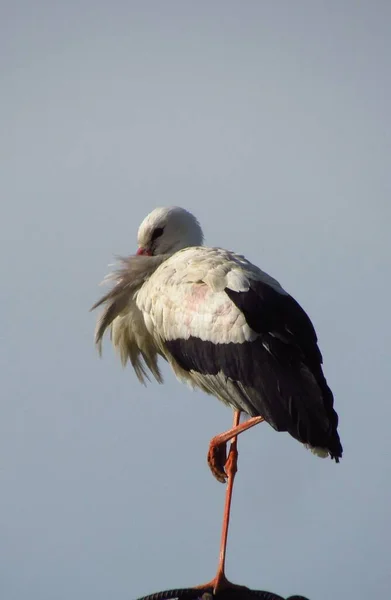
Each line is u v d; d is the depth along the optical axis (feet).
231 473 44.55
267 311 43.50
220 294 44.47
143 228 50.70
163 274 46.21
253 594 42.78
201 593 42.78
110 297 48.14
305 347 43.21
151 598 42.70
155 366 49.24
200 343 44.57
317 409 42.34
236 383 43.75
